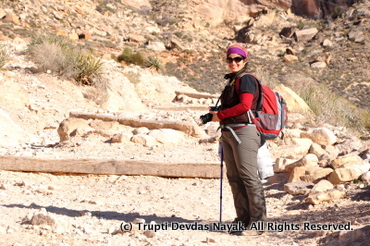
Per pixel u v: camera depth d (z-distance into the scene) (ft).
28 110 50.80
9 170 24.49
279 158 23.36
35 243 12.12
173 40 196.75
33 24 170.30
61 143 30.48
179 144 29.84
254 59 198.90
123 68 86.02
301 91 56.18
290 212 17.39
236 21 255.70
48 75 64.23
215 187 22.33
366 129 49.67
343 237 12.25
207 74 174.29
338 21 239.91
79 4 212.84
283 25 246.06
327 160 22.95
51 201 18.97
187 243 12.84
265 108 14.38
